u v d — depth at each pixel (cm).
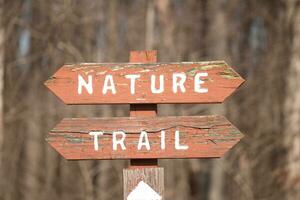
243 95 1255
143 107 447
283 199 1007
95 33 1315
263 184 1126
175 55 1220
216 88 443
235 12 1405
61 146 444
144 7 1395
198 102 443
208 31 1384
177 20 1345
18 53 1354
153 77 445
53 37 1241
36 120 1355
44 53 1291
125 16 1416
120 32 1388
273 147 1134
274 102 1192
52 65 1350
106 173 1258
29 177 1467
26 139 1460
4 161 1211
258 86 1229
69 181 1333
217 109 1218
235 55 1353
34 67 1414
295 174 980
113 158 441
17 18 1259
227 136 438
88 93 446
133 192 443
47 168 1442
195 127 440
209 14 1380
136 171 444
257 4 1336
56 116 1332
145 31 1341
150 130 441
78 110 1262
